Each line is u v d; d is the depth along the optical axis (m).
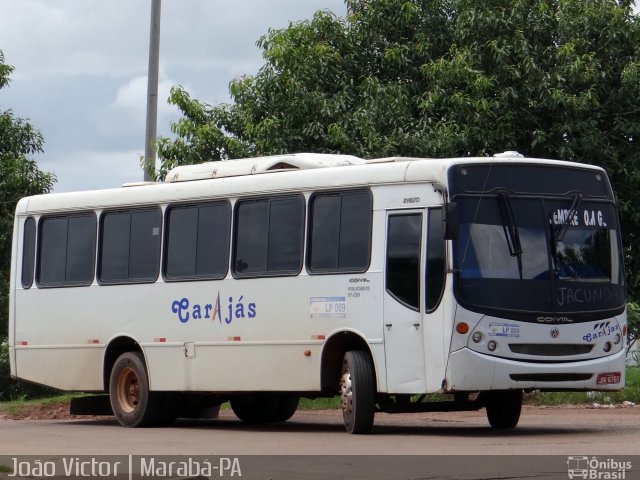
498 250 17.28
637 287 29.27
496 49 28.67
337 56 30.30
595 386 17.62
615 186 29.05
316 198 18.84
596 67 28.72
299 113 29.67
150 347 21.02
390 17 31.09
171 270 20.84
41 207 22.94
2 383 40.19
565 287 17.55
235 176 20.41
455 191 17.22
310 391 18.77
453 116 28.67
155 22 28.16
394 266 17.66
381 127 28.70
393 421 22.00
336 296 18.34
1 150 44.03
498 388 16.98
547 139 28.86
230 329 19.83
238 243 19.89
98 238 22.00
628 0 30.11
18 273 23.19
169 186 21.05
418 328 17.30
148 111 28.20
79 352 22.14
